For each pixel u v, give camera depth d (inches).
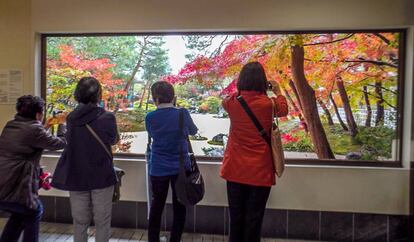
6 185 89.3
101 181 89.4
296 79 126.8
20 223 94.8
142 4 127.5
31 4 132.8
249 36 128.2
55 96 138.3
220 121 130.6
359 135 125.2
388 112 123.7
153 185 103.4
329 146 126.4
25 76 134.6
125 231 130.2
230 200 89.8
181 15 125.9
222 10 124.2
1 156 91.0
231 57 129.4
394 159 124.1
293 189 124.9
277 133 88.2
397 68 122.7
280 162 87.8
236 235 88.9
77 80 137.4
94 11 129.8
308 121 127.0
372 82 123.9
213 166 127.4
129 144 135.6
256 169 85.9
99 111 91.3
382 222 122.4
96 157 89.1
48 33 135.9
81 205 91.1
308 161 126.9
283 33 126.4
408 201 120.8
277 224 126.0
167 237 124.6
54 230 129.5
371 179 122.2
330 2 120.3
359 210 122.8
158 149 102.5
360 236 123.1
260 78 87.4
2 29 134.7
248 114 86.7
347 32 124.1
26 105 93.4
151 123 102.0
